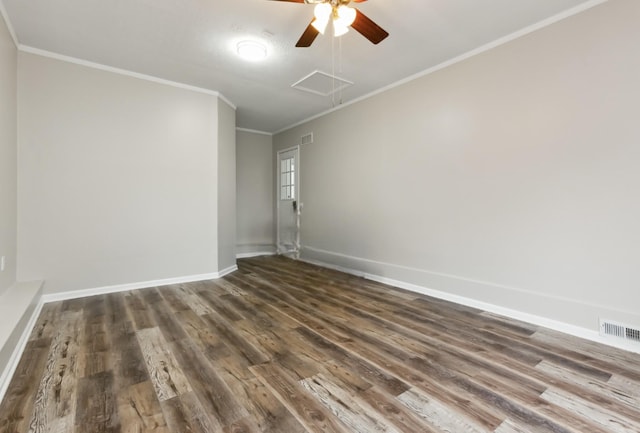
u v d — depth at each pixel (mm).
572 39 2420
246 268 5023
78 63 3293
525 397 1642
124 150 3582
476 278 3094
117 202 3551
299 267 5113
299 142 5719
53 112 3170
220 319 2744
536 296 2658
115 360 1998
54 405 1537
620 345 2219
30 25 2672
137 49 3082
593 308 2350
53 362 1964
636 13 2137
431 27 2678
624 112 2199
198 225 4141
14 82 2875
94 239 3420
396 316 2854
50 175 3166
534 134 2650
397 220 3912
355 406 1556
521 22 2604
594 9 2307
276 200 6469
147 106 3719
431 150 3488
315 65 3422
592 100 2334
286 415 1484
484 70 2984
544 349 2197
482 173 3023
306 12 2479
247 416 1475
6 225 2650
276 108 4926
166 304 3145
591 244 2361
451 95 3271
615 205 2250
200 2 2357
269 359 2033
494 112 2916
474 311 2990
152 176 3775
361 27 2184
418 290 3652
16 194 2963
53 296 3193
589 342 2312
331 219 5012
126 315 2814
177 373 1851
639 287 2156
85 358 2020
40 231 3119
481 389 1710
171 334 2414
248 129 6223
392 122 3941
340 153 4793
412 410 1528
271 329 2535
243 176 6203
